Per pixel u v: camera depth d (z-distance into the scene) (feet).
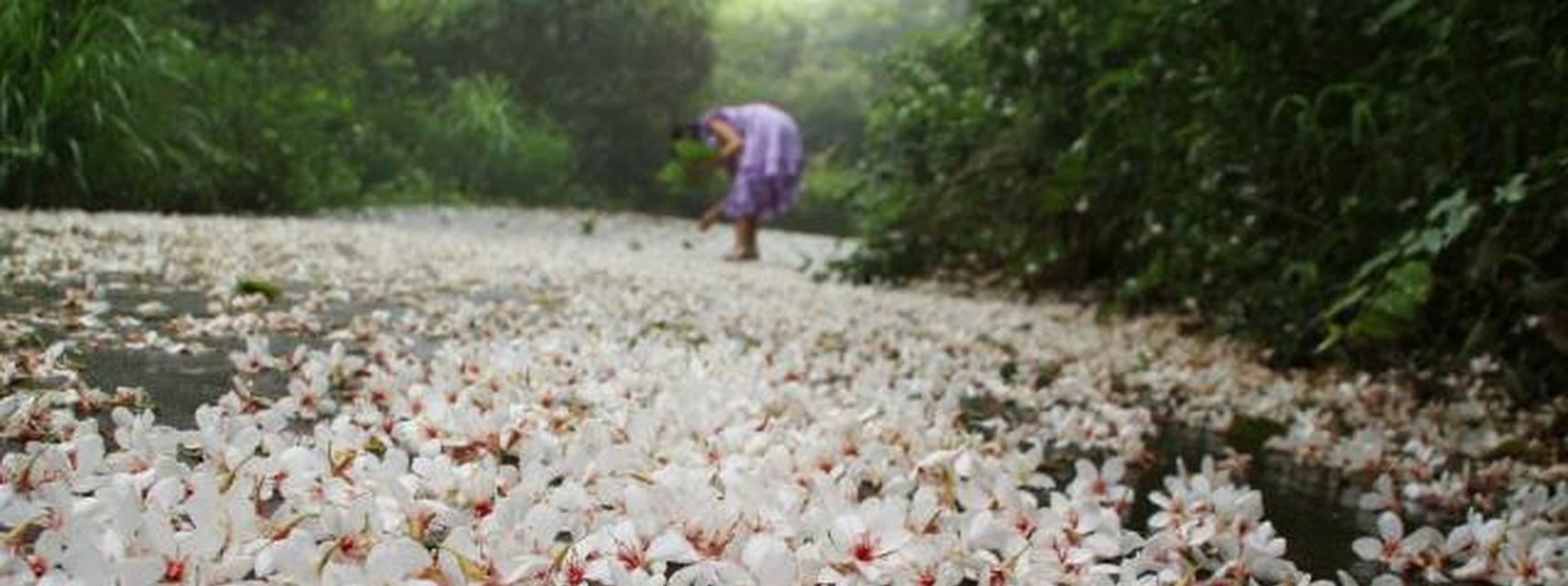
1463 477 6.60
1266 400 9.17
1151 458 6.84
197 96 23.11
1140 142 13.76
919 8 69.67
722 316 11.98
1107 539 3.87
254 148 24.07
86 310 8.14
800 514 3.85
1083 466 5.09
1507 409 8.87
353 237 17.81
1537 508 5.55
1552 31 8.00
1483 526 4.63
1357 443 7.16
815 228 47.98
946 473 4.60
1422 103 8.99
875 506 3.49
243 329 8.12
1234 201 12.00
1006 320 14.51
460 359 6.40
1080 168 15.01
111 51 18.85
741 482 3.75
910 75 22.15
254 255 13.39
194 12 33.91
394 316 9.66
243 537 3.04
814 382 8.18
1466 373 9.34
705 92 52.39
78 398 5.17
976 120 18.85
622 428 4.95
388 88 40.98
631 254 21.89
